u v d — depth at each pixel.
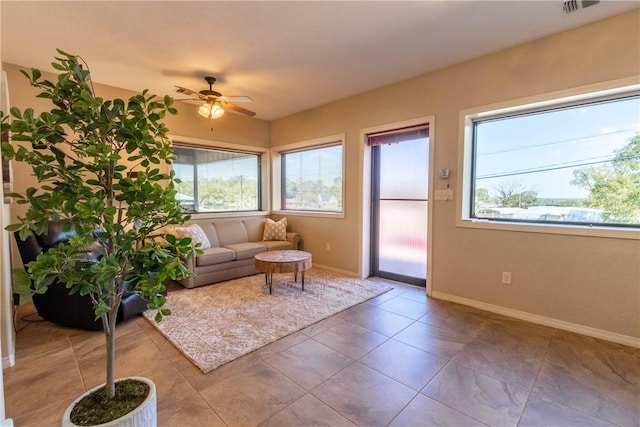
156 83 3.83
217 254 4.10
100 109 1.23
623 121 2.55
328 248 4.88
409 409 1.74
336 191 4.91
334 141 4.68
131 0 2.20
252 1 2.22
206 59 3.17
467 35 2.71
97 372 2.09
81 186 1.22
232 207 5.45
